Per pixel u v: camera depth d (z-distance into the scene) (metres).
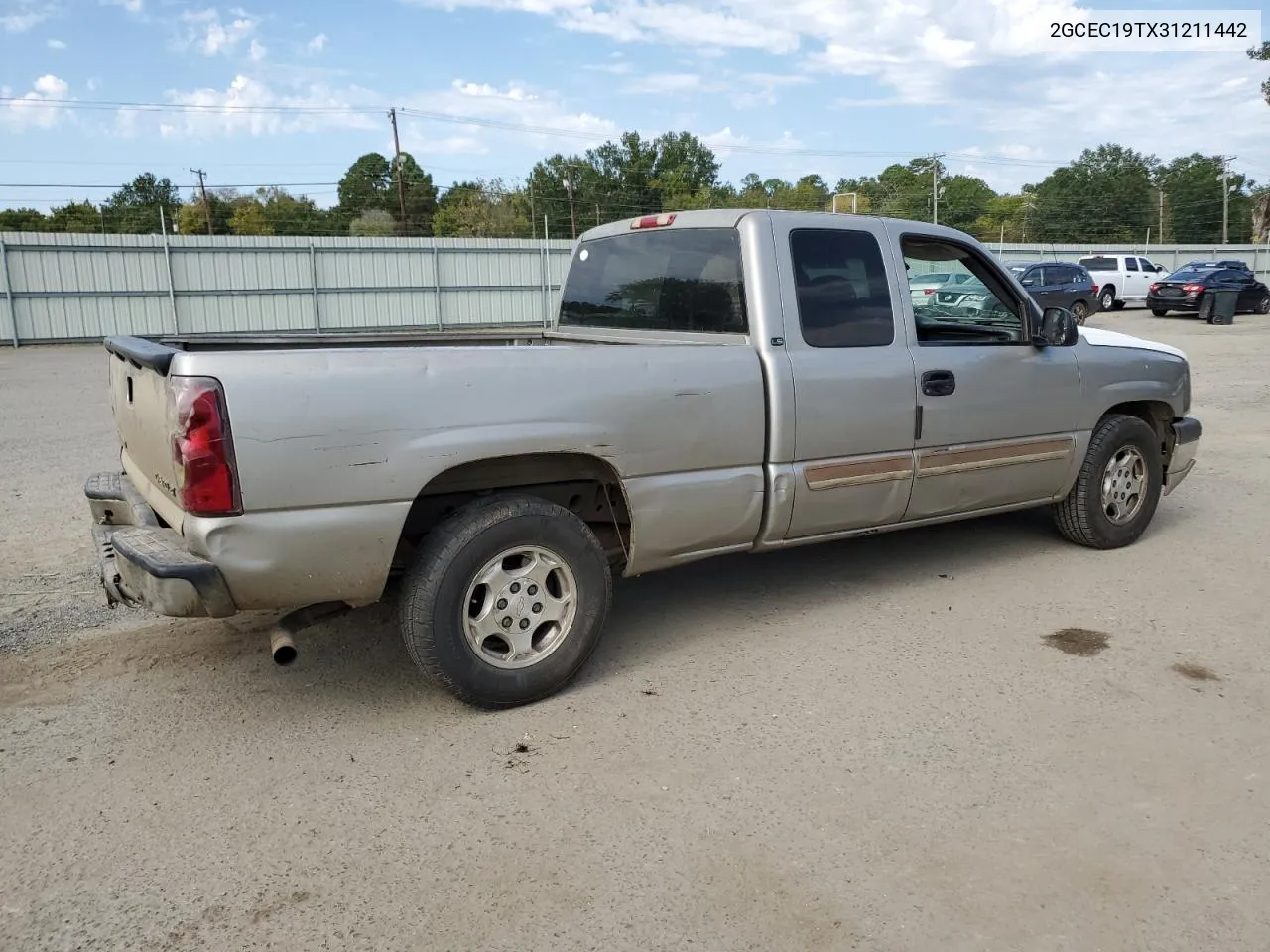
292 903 2.56
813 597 4.96
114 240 25.31
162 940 2.42
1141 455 5.70
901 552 5.72
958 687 3.85
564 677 3.77
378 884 2.64
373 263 28.73
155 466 3.51
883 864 2.71
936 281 4.91
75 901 2.57
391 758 3.34
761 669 4.05
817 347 4.29
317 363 3.22
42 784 3.16
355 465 3.27
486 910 2.53
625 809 3.00
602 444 3.71
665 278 4.63
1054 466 5.28
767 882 2.63
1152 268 32.38
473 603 3.60
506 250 30.59
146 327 26.09
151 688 3.91
